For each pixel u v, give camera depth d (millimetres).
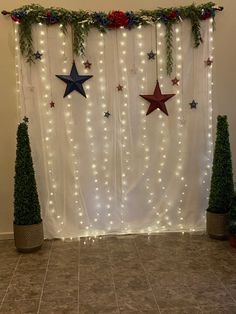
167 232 3719
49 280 2758
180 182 3709
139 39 3484
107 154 3594
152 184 3684
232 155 3789
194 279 2721
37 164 3498
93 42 3434
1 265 3033
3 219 3598
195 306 2365
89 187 3607
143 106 3580
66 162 3547
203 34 3551
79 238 3607
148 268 2922
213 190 3463
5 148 3510
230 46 3641
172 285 2641
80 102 3494
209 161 3715
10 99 3455
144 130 3607
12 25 3354
